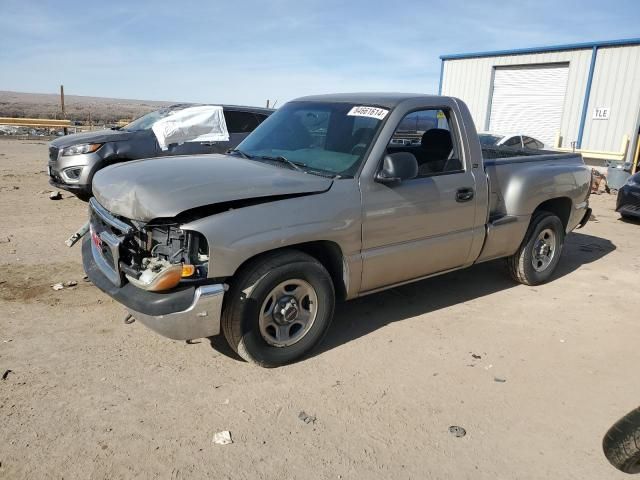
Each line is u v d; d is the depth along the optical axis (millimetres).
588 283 6059
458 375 3844
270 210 3547
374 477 2781
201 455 2881
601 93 18031
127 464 2783
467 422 3287
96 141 8602
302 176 3893
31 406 3225
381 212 4070
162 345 4074
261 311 3617
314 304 3877
